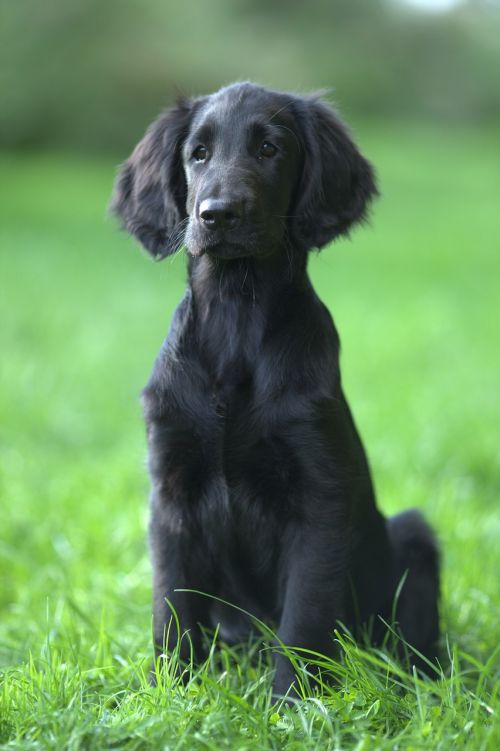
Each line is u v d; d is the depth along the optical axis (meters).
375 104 82.50
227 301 5.07
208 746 3.85
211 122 5.16
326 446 4.86
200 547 5.12
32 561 7.37
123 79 60.50
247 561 5.11
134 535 7.73
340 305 20.62
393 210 41.06
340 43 83.69
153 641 5.02
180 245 5.46
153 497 5.08
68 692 4.37
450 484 8.87
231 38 71.44
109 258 27.58
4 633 5.93
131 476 9.33
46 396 12.52
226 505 4.96
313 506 4.87
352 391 13.06
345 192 5.46
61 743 3.85
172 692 4.37
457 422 11.22
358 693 4.30
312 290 5.29
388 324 18.27
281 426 4.84
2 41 57.44
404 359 15.23
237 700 4.14
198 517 5.07
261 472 4.92
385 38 85.19
